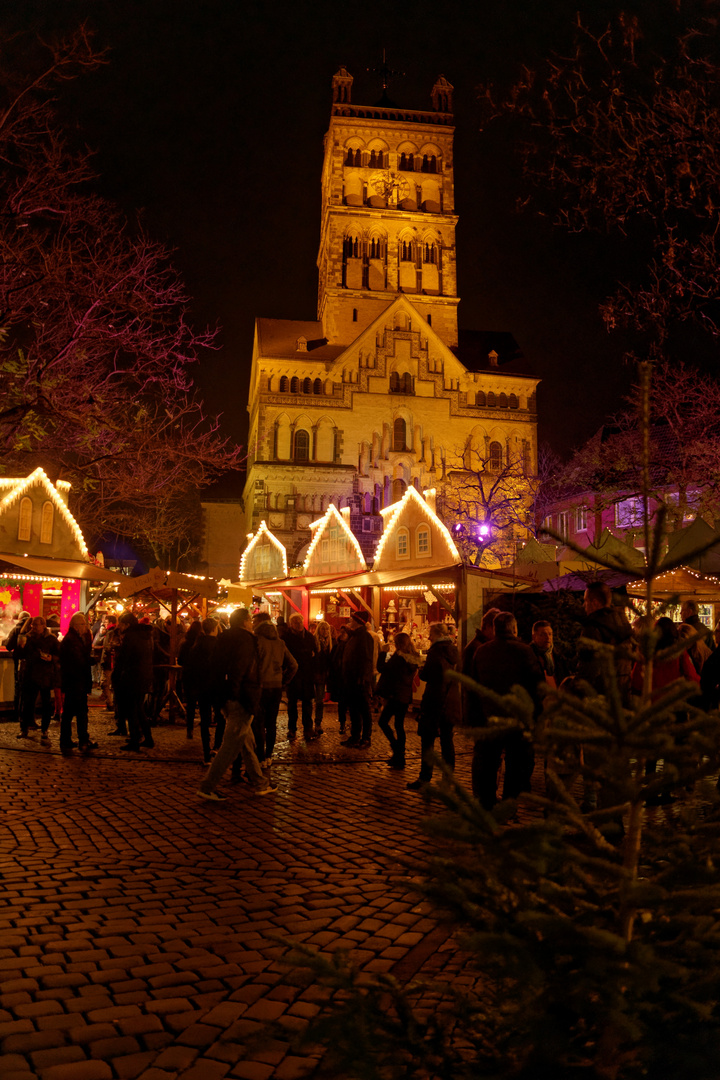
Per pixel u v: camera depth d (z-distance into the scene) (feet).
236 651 27.96
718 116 33.40
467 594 58.34
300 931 15.34
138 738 39.45
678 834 7.49
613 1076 6.67
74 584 70.64
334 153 195.31
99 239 45.68
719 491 72.95
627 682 18.63
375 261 195.00
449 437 185.78
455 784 7.50
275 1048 10.79
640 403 7.88
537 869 6.72
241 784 31.14
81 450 50.72
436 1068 7.18
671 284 46.09
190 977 13.15
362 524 176.96
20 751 39.01
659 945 6.84
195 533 208.03
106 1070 10.22
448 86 202.80
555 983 6.63
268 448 177.99
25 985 12.74
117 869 19.44
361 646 42.42
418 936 14.99
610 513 100.99
